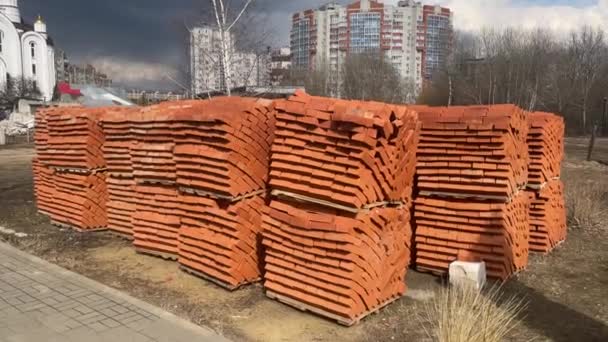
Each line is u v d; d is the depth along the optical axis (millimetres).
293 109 5984
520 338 5324
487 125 6699
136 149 8109
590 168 20266
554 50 54531
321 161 5758
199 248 6969
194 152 6871
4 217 11016
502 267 6805
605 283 7074
